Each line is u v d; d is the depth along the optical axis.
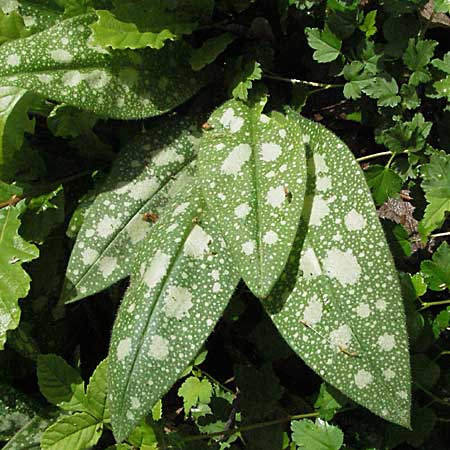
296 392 0.63
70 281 0.57
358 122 0.63
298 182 0.54
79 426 0.57
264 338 0.61
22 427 0.61
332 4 0.58
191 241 0.55
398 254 0.59
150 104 0.58
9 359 0.64
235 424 0.61
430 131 0.61
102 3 0.59
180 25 0.59
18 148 0.59
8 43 0.57
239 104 0.58
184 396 0.61
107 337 0.66
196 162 0.59
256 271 0.52
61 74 0.57
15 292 0.57
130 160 0.59
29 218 0.60
